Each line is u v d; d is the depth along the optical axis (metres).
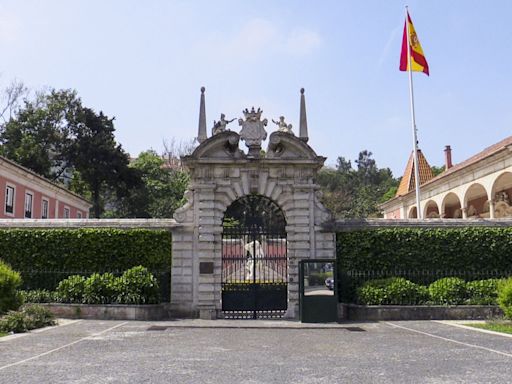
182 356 11.77
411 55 29.78
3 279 18.06
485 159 29.88
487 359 11.23
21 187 40.41
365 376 9.53
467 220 23.00
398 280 21.05
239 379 9.26
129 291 20.56
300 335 16.06
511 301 17.58
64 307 20.31
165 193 59.31
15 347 12.89
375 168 117.12
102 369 10.11
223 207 22.38
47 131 54.41
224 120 22.83
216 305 21.58
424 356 11.72
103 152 54.09
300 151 22.58
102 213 62.75
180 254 22.14
